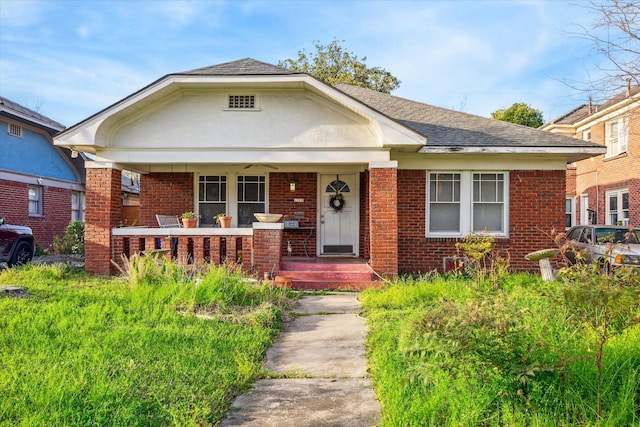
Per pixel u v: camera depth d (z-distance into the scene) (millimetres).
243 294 9039
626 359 4418
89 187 11984
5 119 18703
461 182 13188
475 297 5574
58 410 3949
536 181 13047
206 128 12133
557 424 3676
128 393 4410
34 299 8328
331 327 7660
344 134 12086
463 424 3717
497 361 4102
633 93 14711
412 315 7027
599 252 12273
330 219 14750
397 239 12320
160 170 14547
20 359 5211
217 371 5219
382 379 4996
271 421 4195
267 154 12062
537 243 13000
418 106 16109
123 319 7176
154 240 12148
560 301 4492
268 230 11750
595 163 23141
